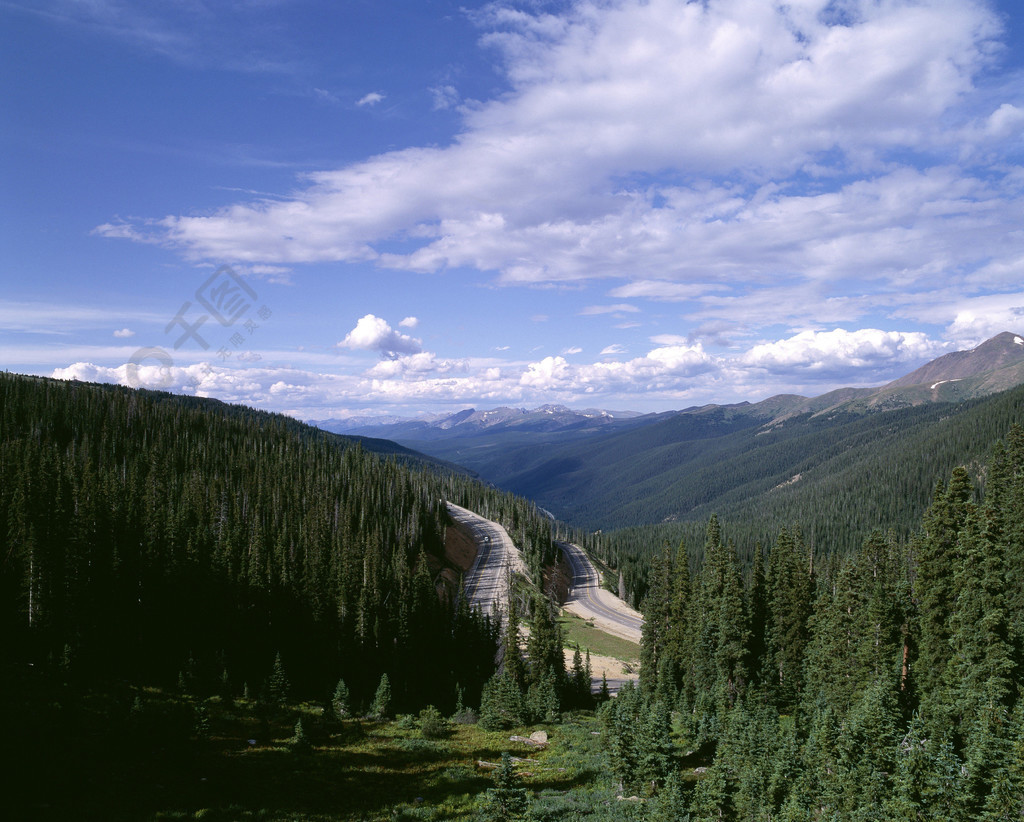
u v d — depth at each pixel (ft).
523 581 538.47
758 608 221.66
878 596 160.86
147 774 119.03
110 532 237.25
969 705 118.32
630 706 168.14
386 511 548.72
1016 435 183.42
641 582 642.22
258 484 449.48
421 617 290.76
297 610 264.52
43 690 154.30
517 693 211.00
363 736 172.76
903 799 94.32
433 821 113.50
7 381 575.79
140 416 596.70
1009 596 143.84
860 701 141.79
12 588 198.49
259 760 138.82
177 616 236.63
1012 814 87.71
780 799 108.78
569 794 131.23
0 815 93.76
